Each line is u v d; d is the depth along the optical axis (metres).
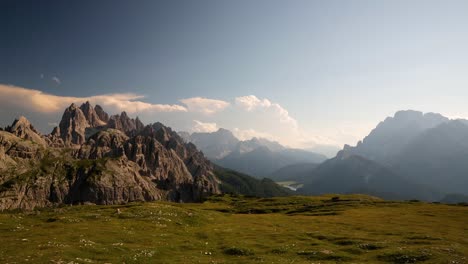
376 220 83.56
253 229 66.69
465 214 96.25
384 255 44.38
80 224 61.22
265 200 182.50
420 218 87.50
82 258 36.00
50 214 76.31
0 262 32.31
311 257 43.91
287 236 59.06
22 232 51.97
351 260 42.38
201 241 52.75
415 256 42.47
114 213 76.38
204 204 171.12
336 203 143.12
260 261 40.00
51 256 35.16
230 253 45.50
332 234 61.12
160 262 37.28
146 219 69.12
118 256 38.50
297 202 162.00
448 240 55.09
